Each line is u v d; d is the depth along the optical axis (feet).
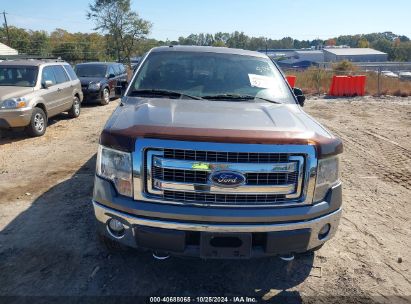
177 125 8.45
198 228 8.23
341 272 10.73
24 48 238.68
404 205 16.01
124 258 10.89
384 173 20.22
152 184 8.32
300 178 8.46
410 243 12.71
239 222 8.29
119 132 8.48
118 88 14.06
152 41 213.66
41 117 27.22
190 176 8.16
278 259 11.19
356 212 14.99
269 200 8.47
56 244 11.59
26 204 14.61
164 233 8.31
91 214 13.66
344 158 22.79
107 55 222.89
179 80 12.69
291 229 8.54
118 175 8.57
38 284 9.66
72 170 18.90
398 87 60.85
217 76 12.96
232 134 8.05
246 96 12.08
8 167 19.49
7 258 10.78
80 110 39.50
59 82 31.60
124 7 197.06
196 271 10.44
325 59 293.64
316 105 45.80
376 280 10.45
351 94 55.72
